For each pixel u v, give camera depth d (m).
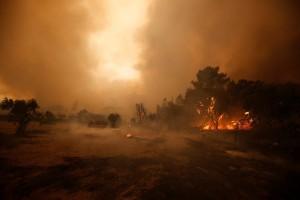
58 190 16.78
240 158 30.11
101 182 18.73
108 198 15.51
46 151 29.80
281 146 36.88
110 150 33.16
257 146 39.12
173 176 20.81
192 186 18.39
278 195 17.56
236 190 18.20
